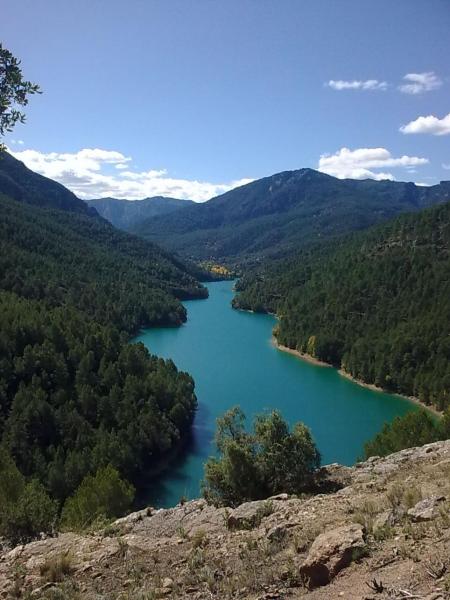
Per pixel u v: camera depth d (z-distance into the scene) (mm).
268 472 19031
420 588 8047
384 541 10055
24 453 62781
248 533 13070
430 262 155250
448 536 9398
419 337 113500
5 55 12344
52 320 101938
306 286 189250
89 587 11688
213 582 10609
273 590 9766
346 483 18328
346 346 126000
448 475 14820
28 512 19906
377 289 152750
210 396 96188
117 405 77375
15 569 13266
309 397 97688
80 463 57438
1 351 84188
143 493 61188
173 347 137625
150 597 10492
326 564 9570
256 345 143375
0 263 158250
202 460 70500
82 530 17172
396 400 99438
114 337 106188
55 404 75938
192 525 15086
